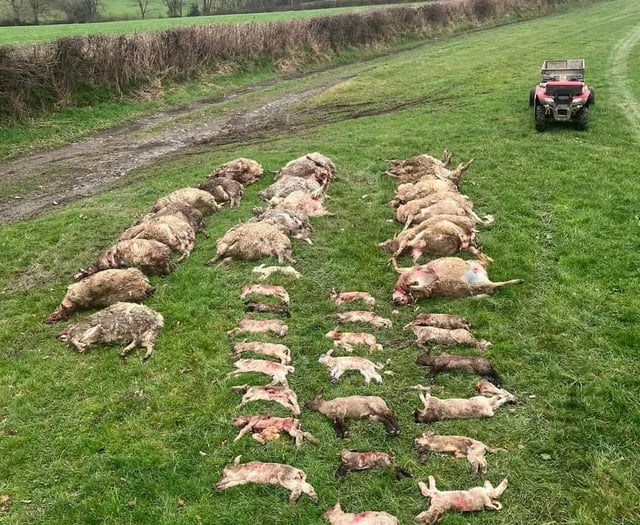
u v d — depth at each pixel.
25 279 12.39
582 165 16.77
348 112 25.61
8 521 6.67
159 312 10.49
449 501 6.62
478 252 11.88
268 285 11.05
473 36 47.00
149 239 12.43
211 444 7.63
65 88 25.05
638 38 37.91
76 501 6.90
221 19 51.62
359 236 13.18
